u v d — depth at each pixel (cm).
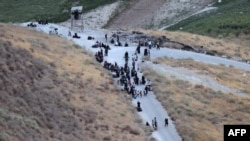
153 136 18062
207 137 18438
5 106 15288
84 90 19862
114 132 17300
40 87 17875
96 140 16250
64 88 19138
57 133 15388
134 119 18888
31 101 16400
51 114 16312
